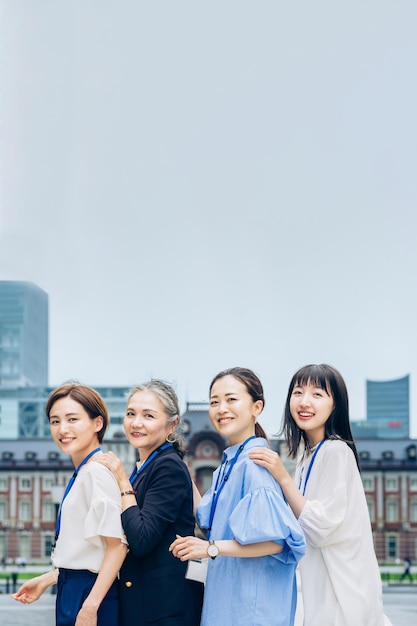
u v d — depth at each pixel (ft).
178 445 19.01
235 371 18.45
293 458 20.59
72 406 18.52
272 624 16.90
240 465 17.69
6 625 79.92
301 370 20.39
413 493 269.44
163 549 17.76
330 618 18.89
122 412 250.78
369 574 19.15
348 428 20.18
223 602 17.21
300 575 19.38
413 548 266.57
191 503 18.42
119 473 17.90
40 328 346.95
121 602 17.80
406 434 327.47
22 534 270.05
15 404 305.53
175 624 17.54
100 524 17.15
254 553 16.72
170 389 18.95
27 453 274.16
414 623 82.84
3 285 331.57
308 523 18.22
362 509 19.43
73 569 17.72
